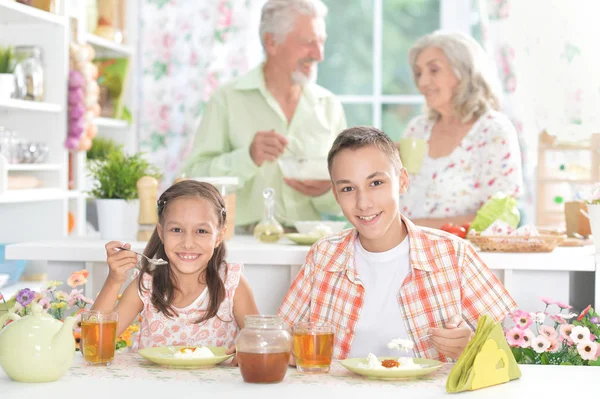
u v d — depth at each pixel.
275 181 3.16
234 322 1.79
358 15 4.51
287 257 2.15
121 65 4.07
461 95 2.84
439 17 4.49
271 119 3.27
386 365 1.38
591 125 3.50
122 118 4.13
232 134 3.28
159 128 4.19
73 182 3.61
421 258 1.69
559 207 3.63
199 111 4.17
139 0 4.21
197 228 1.64
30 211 3.42
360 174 1.56
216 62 4.14
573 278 2.41
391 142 1.63
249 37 4.13
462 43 2.84
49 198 3.29
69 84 3.41
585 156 3.58
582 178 3.57
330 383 1.31
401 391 1.25
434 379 1.35
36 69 3.26
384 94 4.51
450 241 1.72
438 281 1.70
